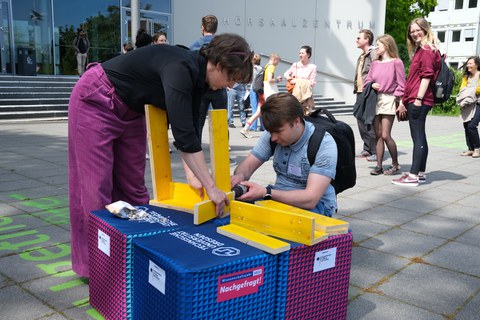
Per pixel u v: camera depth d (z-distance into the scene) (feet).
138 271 6.93
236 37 7.55
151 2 57.47
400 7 98.17
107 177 8.70
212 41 7.62
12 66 52.60
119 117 8.67
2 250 10.84
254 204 8.07
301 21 61.46
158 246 6.67
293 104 8.29
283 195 8.54
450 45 152.46
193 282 5.85
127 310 7.30
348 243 7.57
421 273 10.39
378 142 20.61
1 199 15.03
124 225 7.49
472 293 9.49
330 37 63.10
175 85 7.39
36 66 53.83
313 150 8.52
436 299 9.20
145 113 8.41
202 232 7.35
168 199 9.10
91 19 57.11
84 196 8.64
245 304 6.46
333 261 7.39
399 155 26.61
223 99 11.84
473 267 10.79
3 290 8.89
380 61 19.88
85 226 8.81
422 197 17.12
